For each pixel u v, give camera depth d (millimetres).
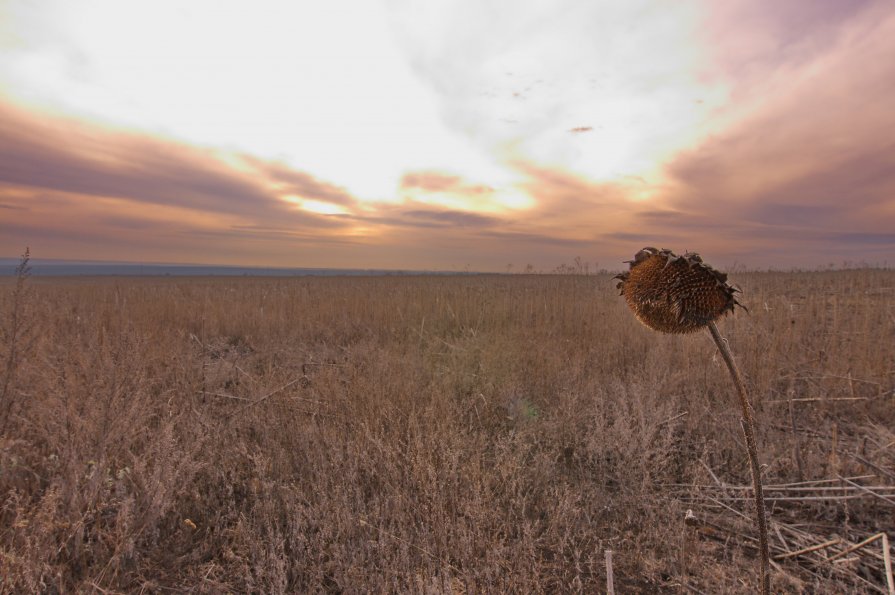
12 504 2705
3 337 3578
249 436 4070
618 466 3561
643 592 2488
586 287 11289
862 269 17938
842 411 4805
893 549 2701
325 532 2715
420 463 3223
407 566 2494
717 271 1302
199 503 3104
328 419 4211
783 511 3191
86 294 12586
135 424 3363
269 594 2412
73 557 2461
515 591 2383
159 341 6418
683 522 2824
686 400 4934
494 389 5164
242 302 12086
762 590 1416
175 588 2480
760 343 6043
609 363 6156
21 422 3453
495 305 9852
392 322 9195
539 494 3391
